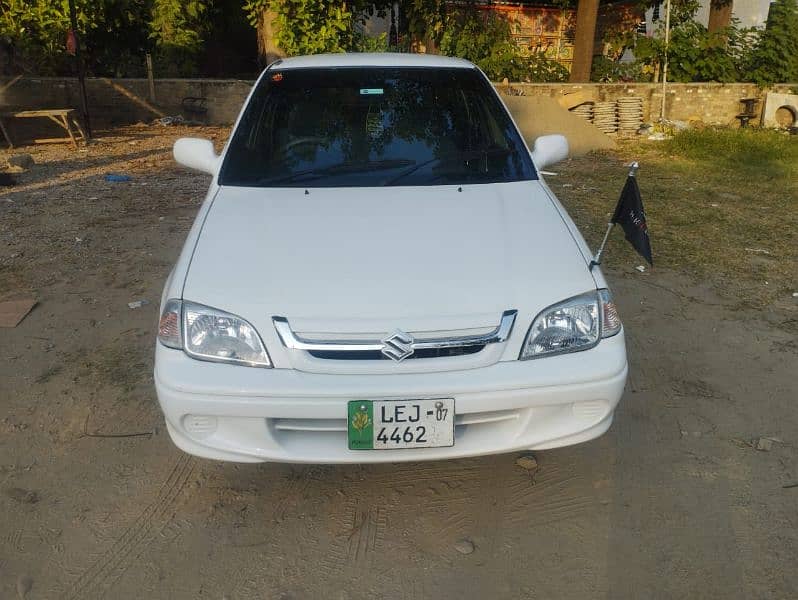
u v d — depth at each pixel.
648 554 2.41
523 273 2.43
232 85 12.42
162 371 2.30
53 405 3.28
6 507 2.61
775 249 5.49
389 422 2.22
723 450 2.96
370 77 3.62
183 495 2.70
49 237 5.62
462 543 2.46
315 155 3.23
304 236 2.62
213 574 2.33
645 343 3.91
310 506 2.65
